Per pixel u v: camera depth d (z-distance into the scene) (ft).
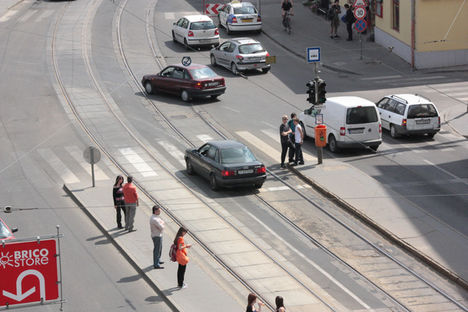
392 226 134.41
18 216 141.90
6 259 90.22
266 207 145.38
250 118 201.05
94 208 144.46
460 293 112.78
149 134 189.47
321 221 138.82
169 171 165.68
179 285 111.04
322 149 180.65
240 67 241.35
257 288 113.09
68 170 166.50
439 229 132.98
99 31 299.17
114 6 347.77
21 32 296.71
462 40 252.62
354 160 171.63
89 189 154.92
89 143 183.42
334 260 123.34
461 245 126.72
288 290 112.47
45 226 137.39
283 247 128.06
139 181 159.53
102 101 215.92
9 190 155.74
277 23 311.88
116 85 231.30
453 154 175.01
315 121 168.45
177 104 214.69
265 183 158.30
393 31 269.44
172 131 191.52
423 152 176.96
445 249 125.29
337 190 151.02
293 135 166.30
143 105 213.25
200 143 181.98
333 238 131.64
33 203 148.87
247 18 290.76
